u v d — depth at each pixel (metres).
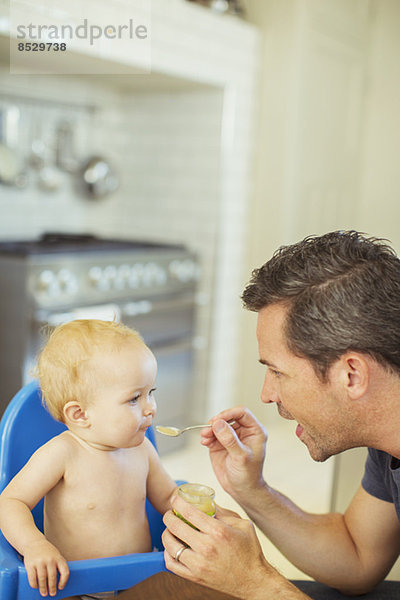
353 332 1.08
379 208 3.19
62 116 3.91
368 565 1.41
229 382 4.18
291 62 3.95
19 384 2.91
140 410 1.25
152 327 3.55
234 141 3.94
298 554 1.41
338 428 1.17
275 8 3.98
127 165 4.27
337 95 4.20
